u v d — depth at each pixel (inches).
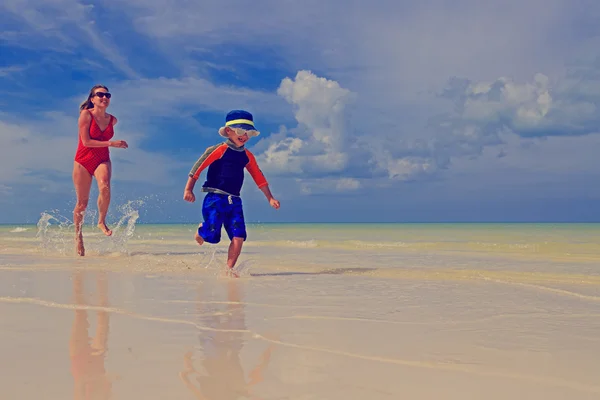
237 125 197.3
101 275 177.9
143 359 75.2
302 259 252.7
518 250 315.0
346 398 59.8
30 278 168.1
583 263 230.4
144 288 147.0
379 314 110.6
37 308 115.8
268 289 146.6
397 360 75.8
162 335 90.6
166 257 252.5
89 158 259.8
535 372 70.6
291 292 141.7
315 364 73.5
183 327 97.2
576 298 132.6
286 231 654.5
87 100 259.1
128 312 111.2
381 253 294.7
